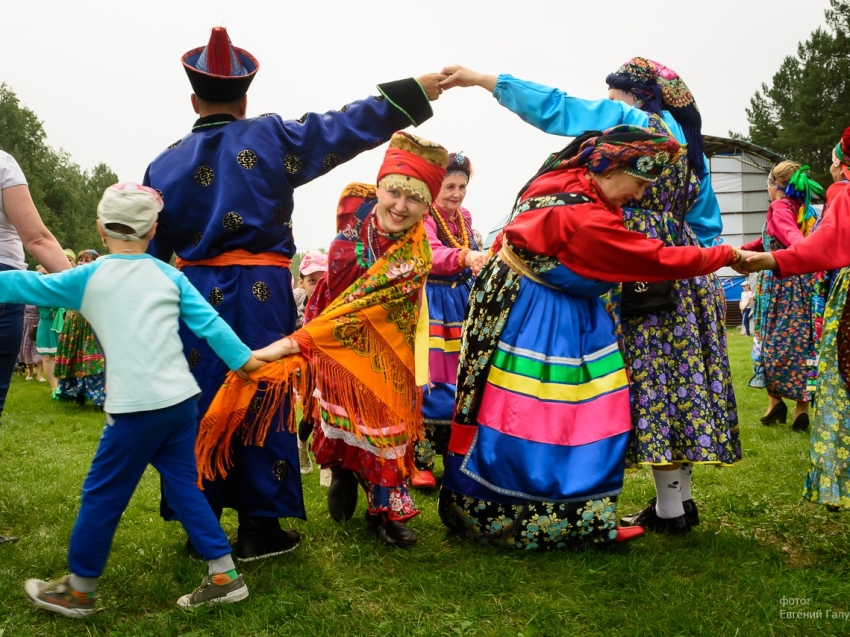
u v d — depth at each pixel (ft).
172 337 8.73
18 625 8.34
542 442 10.50
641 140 10.16
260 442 9.87
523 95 11.34
